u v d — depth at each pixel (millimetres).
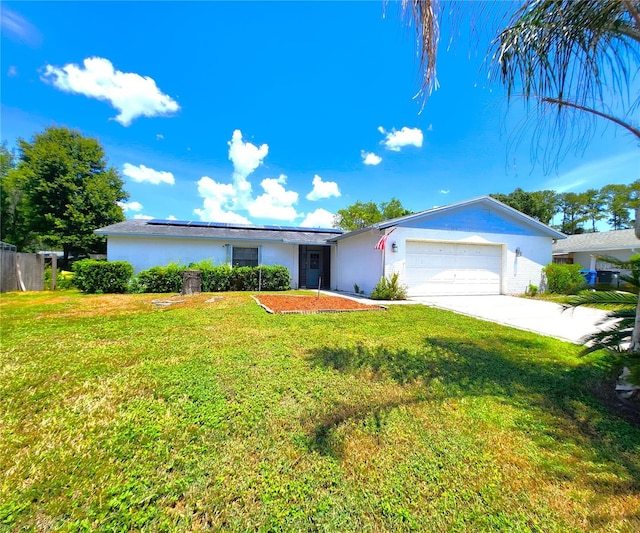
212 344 4301
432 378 3262
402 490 1671
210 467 1804
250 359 3689
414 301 9750
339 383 3062
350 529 1430
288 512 1509
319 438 2123
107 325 5383
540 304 9195
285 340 4566
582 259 17828
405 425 2334
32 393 2711
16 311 6801
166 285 11555
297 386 2959
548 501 1634
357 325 5727
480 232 11758
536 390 3033
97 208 20562
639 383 2539
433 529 1440
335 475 1770
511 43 2855
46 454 1884
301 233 16062
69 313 6613
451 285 11516
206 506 1529
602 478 1814
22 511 1474
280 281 13047
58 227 19422
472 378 3285
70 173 19906
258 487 1660
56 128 20422
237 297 9828
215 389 2850
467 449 2055
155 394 2729
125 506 1514
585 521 1515
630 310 3449
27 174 19328
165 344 4266
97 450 1937
